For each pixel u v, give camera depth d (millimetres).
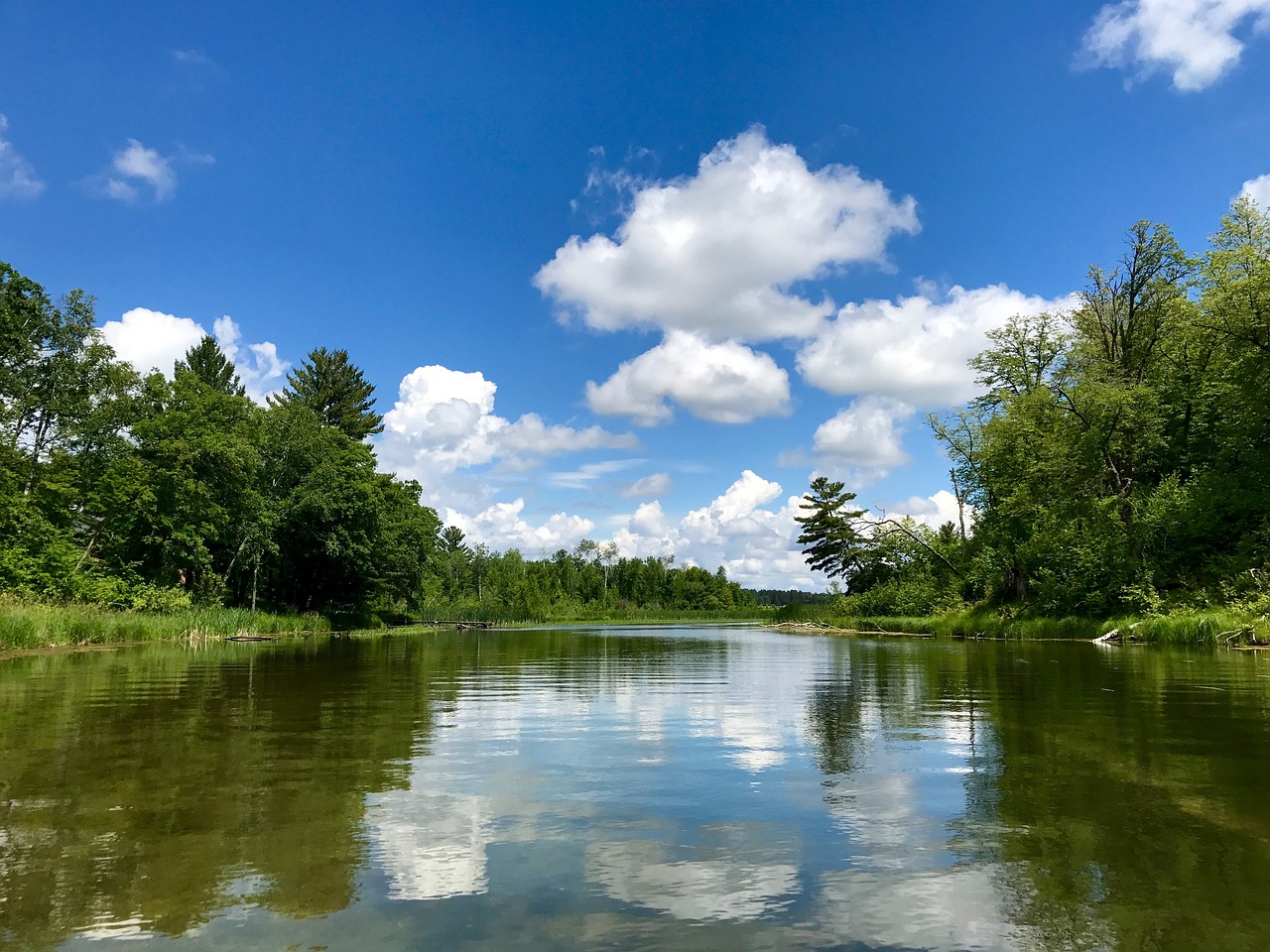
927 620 38375
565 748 6520
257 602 43594
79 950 2807
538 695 10391
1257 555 24453
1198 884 3410
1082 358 33500
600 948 2822
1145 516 28438
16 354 31656
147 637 24094
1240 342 26219
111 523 32219
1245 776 5293
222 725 7617
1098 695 9625
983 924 3027
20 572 26891
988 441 36812
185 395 36250
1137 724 7387
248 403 40219
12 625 18750
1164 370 32062
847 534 62750
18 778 5312
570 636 38438
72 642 21156
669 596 119188
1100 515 30312
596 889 3400
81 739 6797
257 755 6160
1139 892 3326
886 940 2900
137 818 4402
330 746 6562
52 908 3168
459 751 6363
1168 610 24328
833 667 15266
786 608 68562
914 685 11430
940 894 3316
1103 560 28578
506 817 4461
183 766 5738
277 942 2873
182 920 3068
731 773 5574
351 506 43375
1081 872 3561
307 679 12352
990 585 38156
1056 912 3123
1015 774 5426
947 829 4203
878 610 50875
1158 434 31328
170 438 34500
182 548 33906
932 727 7488
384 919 3074
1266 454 26188
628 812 4566
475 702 9609
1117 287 34688
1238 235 29766
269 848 3916
